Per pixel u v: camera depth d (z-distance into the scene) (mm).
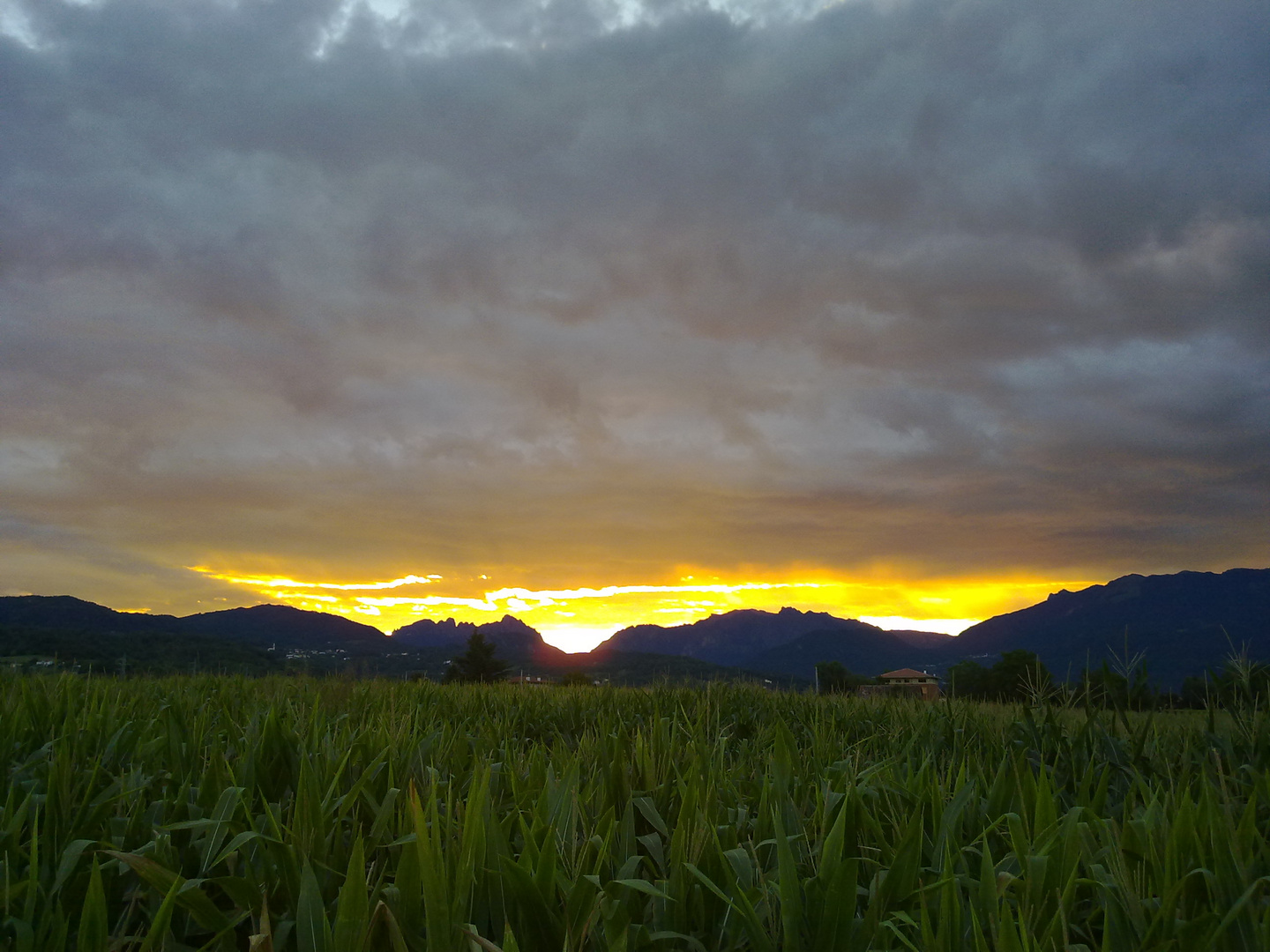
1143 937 1888
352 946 1734
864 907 2395
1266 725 3859
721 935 2066
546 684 10992
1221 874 2057
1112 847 2312
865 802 3154
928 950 1766
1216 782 3416
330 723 4965
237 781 3100
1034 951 1717
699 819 2451
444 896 1744
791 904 1835
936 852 2418
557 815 2520
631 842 2561
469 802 2123
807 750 4691
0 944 1976
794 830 2732
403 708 6145
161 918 1774
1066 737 4289
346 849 2541
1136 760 3797
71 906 2254
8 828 2312
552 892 1979
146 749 3754
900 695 9383
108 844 2369
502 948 1587
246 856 2449
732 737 5738
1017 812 3000
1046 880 2188
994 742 4570
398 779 3363
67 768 2906
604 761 3689
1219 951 1844
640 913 2209
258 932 2107
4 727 3838
